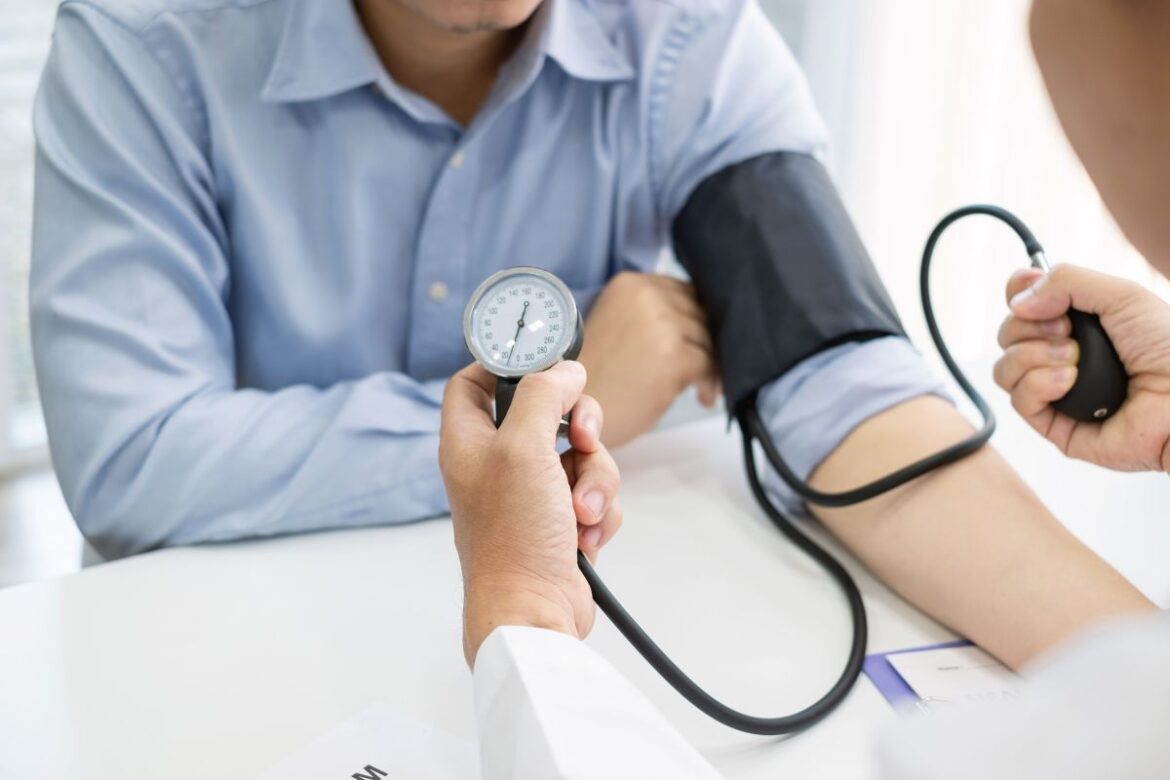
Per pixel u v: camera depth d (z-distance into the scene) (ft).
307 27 2.77
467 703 1.90
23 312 6.82
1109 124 1.29
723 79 3.07
